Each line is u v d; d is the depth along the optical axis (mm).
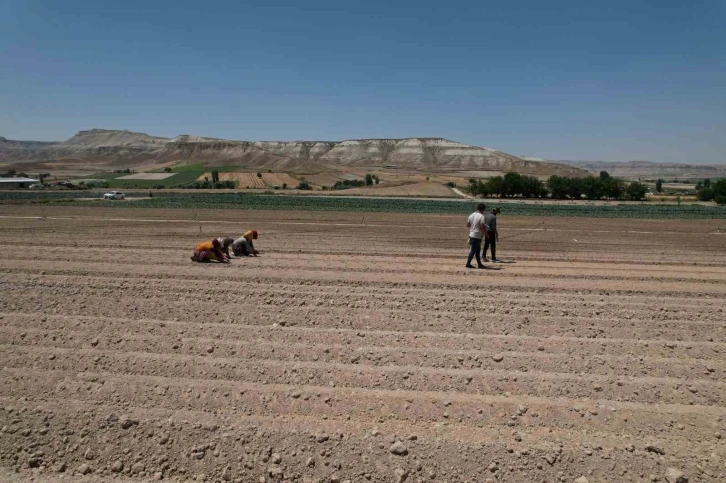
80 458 6312
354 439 6523
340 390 7668
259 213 47750
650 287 14227
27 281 13336
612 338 9945
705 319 11188
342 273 15461
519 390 7848
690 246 26594
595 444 6555
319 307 11344
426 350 9078
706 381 8234
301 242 25312
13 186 130500
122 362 8406
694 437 6809
